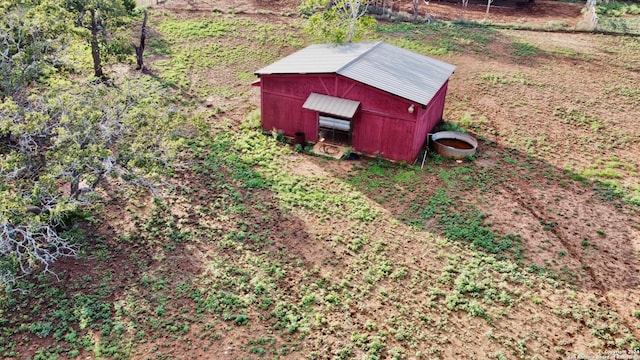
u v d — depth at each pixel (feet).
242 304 57.57
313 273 62.18
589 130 97.96
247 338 53.72
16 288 58.34
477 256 65.31
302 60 93.61
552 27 149.38
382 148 86.69
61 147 60.80
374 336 54.19
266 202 74.74
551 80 118.11
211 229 68.90
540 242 68.08
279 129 93.71
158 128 67.72
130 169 63.21
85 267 61.77
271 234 68.39
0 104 61.05
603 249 66.90
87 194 60.59
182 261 63.21
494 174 83.46
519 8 169.07
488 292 59.62
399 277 61.82
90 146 60.49
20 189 58.13
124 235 66.80
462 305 57.93
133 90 70.64
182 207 72.95
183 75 114.93
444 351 52.60
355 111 83.15
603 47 137.39
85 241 65.57
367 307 57.72
